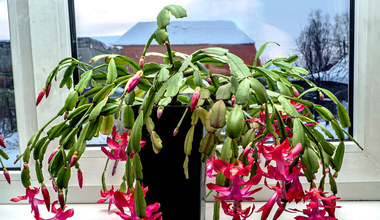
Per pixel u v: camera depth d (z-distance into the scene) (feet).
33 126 3.20
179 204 2.21
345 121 2.33
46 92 2.39
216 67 3.24
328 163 2.05
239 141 2.28
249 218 2.77
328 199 1.86
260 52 2.66
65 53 3.18
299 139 1.76
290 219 2.74
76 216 2.85
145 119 1.82
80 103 2.51
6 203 3.20
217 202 2.01
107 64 2.34
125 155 2.27
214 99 2.26
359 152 3.17
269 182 3.18
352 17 3.25
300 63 3.31
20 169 3.28
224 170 1.72
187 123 2.15
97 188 3.19
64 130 2.18
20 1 3.10
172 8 1.88
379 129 3.11
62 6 3.13
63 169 1.90
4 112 3.28
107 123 2.25
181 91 2.56
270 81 2.26
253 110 2.53
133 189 2.08
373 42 3.08
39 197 3.19
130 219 1.97
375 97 3.10
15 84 3.15
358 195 3.20
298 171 1.80
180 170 2.19
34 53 3.13
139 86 2.28
